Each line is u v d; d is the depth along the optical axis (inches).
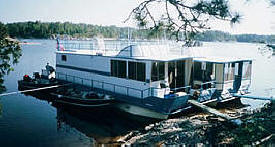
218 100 681.0
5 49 219.3
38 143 508.1
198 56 762.2
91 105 680.4
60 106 786.8
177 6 337.4
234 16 299.7
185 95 571.2
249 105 803.4
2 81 231.5
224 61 684.1
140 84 607.5
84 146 493.0
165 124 571.5
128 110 643.5
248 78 778.2
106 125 611.5
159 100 554.9
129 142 495.8
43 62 2138.3
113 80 686.5
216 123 545.0
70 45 984.3
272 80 1433.3
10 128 592.7
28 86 1002.7
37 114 713.6
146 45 652.7
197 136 476.4
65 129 593.3
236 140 404.2
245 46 4936.0
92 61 757.3
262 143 358.0
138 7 359.3
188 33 368.2
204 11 319.0
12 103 832.9
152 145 464.1
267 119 460.1
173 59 578.9
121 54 661.3
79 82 820.0
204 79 701.3
